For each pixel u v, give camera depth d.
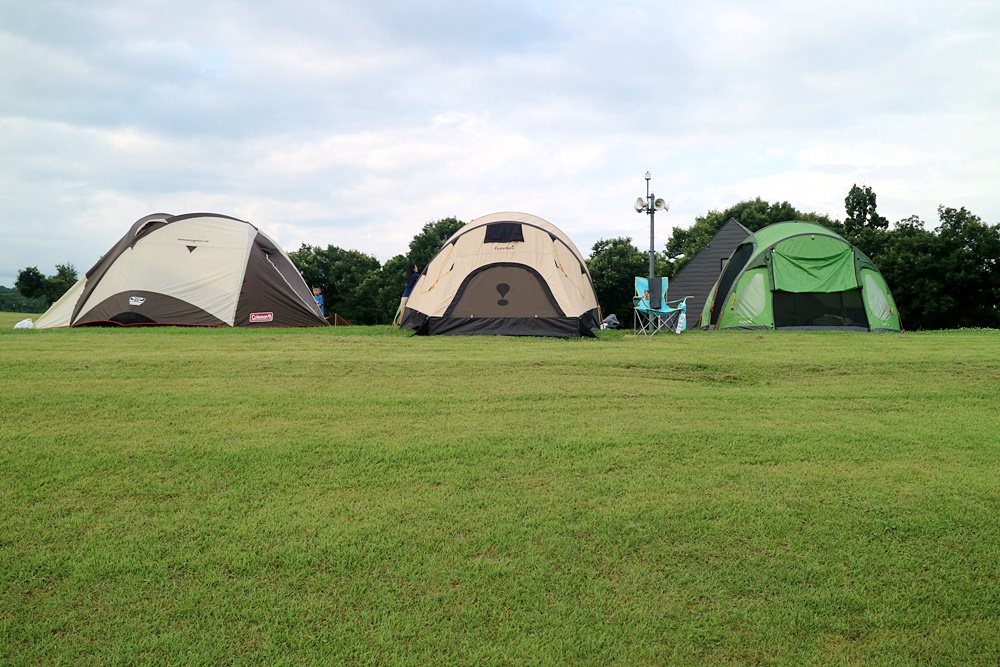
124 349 9.67
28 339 11.11
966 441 5.66
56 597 3.27
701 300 28.56
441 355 9.33
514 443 5.42
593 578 3.49
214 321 14.96
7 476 4.61
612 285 44.78
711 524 4.03
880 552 3.75
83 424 5.74
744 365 8.77
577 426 5.94
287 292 15.92
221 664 2.85
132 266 14.93
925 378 8.28
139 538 3.80
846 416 6.49
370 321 46.72
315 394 6.94
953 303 31.25
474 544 3.78
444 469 4.87
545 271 13.37
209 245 15.65
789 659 2.93
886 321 16.23
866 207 52.25
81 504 4.23
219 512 4.15
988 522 4.09
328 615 3.17
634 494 4.45
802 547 3.79
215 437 5.44
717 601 3.31
